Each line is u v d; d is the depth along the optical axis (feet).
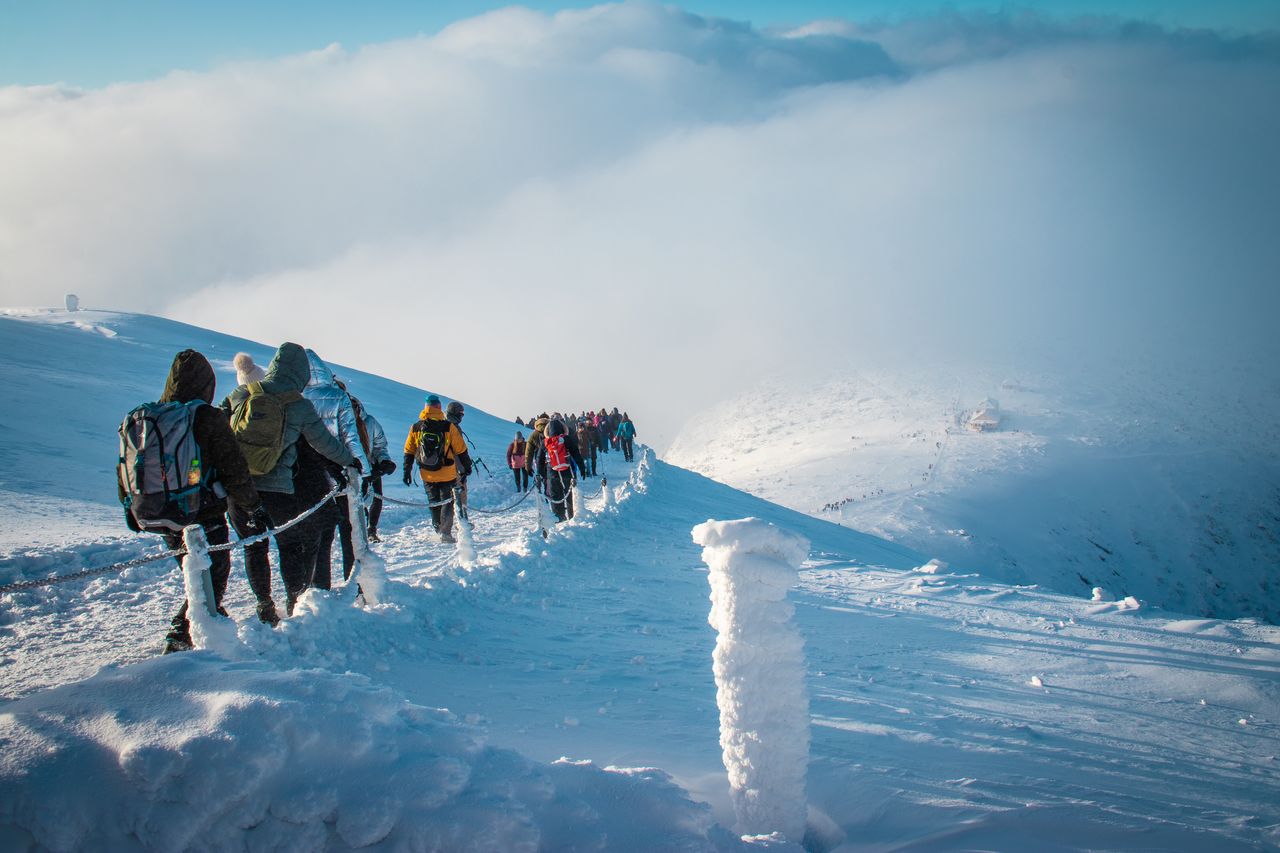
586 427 92.12
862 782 13.29
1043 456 338.95
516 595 26.68
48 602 24.32
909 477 312.09
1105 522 291.99
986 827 11.69
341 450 20.36
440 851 7.75
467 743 8.95
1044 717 19.16
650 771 9.96
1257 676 23.72
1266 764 17.01
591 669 19.58
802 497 299.99
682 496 81.66
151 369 96.68
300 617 18.01
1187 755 17.20
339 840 7.79
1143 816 12.63
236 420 19.33
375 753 8.31
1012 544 257.75
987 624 29.76
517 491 66.85
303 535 20.15
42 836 7.44
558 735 14.53
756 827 10.85
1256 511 310.65
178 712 8.27
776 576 10.85
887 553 80.23
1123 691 22.12
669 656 21.52
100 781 7.66
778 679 10.93
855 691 19.90
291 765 8.01
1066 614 32.48
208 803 7.53
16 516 35.42
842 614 30.09
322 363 29.07
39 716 8.36
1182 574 269.03
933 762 14.84
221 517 16.31
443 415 39.11
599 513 49.11
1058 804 12.74
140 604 24.35
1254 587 268.62
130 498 15.07
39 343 96.17
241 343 144.05
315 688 8.82
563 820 8.48
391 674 17.29
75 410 64.85
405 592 22.72
